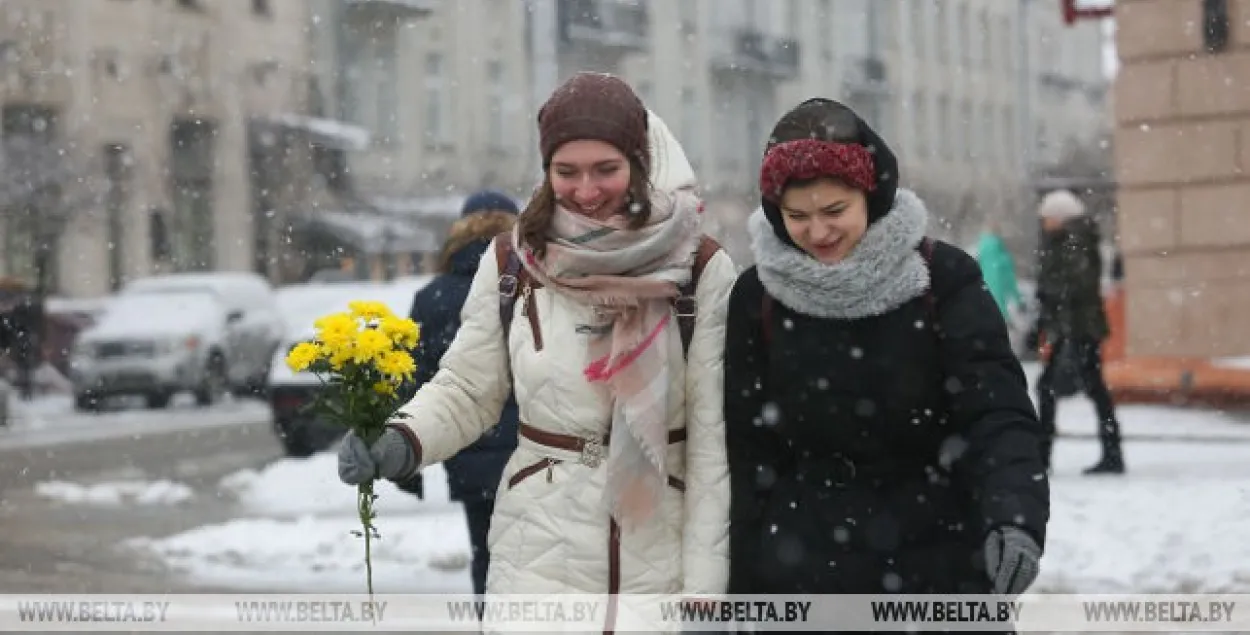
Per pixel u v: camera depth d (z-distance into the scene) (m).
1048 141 180.62
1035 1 177.88
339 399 10.96
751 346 10.22
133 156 98.88
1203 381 48.25
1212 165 51.31
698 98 125.25
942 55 158.00
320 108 107.88
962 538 9.98
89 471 45.22
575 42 112.88
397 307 58.44
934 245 10.03
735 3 129.25
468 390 10.80
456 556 26.38
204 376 72.94
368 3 107.69
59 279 94.50
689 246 10.44
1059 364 32.69
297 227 104.75
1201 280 51.38
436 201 110.44
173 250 100.75
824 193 9.67
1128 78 52.25
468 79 113.69
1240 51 51.00
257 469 44.59
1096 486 30.19
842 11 143.38
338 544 27.39
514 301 10.59
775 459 10.31
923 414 9.93
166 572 26.05
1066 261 32.69
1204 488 29.06
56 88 95.56
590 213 10.41
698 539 10.30
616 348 10.17
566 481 10.34
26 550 28.67
